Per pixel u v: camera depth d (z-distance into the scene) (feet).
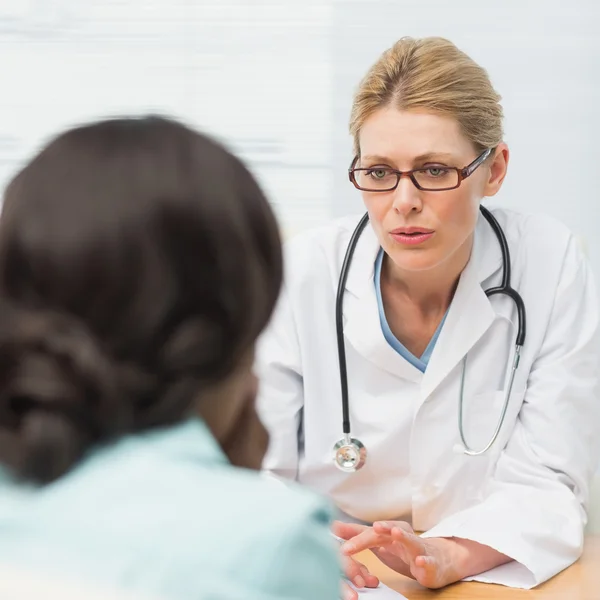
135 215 1.92
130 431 2.02
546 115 8.41
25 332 1.88
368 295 5.00
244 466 2.38
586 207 8.48
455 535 4.29
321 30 8.35
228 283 1.99
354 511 5.15
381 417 4.94
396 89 4.43
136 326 1.93
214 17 8.36
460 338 4.89
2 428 1.93
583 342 4.90
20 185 2.03
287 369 5.09
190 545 1.85
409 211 4.41
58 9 8.35
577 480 4.73
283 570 1.86
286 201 8.50
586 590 4.07
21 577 1.86
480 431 4.90
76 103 8.43
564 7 8.28
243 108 8.45
